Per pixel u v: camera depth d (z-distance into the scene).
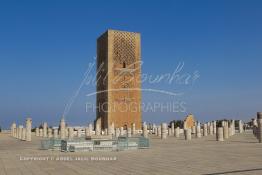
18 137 52.53
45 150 26.94
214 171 13.01
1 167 15.59
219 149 23.64
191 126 61.88
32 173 13.57
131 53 77.50
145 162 16.95
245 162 15.55
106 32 77.38
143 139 27.03
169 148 26.53
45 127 57.38
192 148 25.52
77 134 53.91
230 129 43.97
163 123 44.78
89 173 13.36
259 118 30.30
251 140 33.97
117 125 73.81
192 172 12.97
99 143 25.75
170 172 13.17
